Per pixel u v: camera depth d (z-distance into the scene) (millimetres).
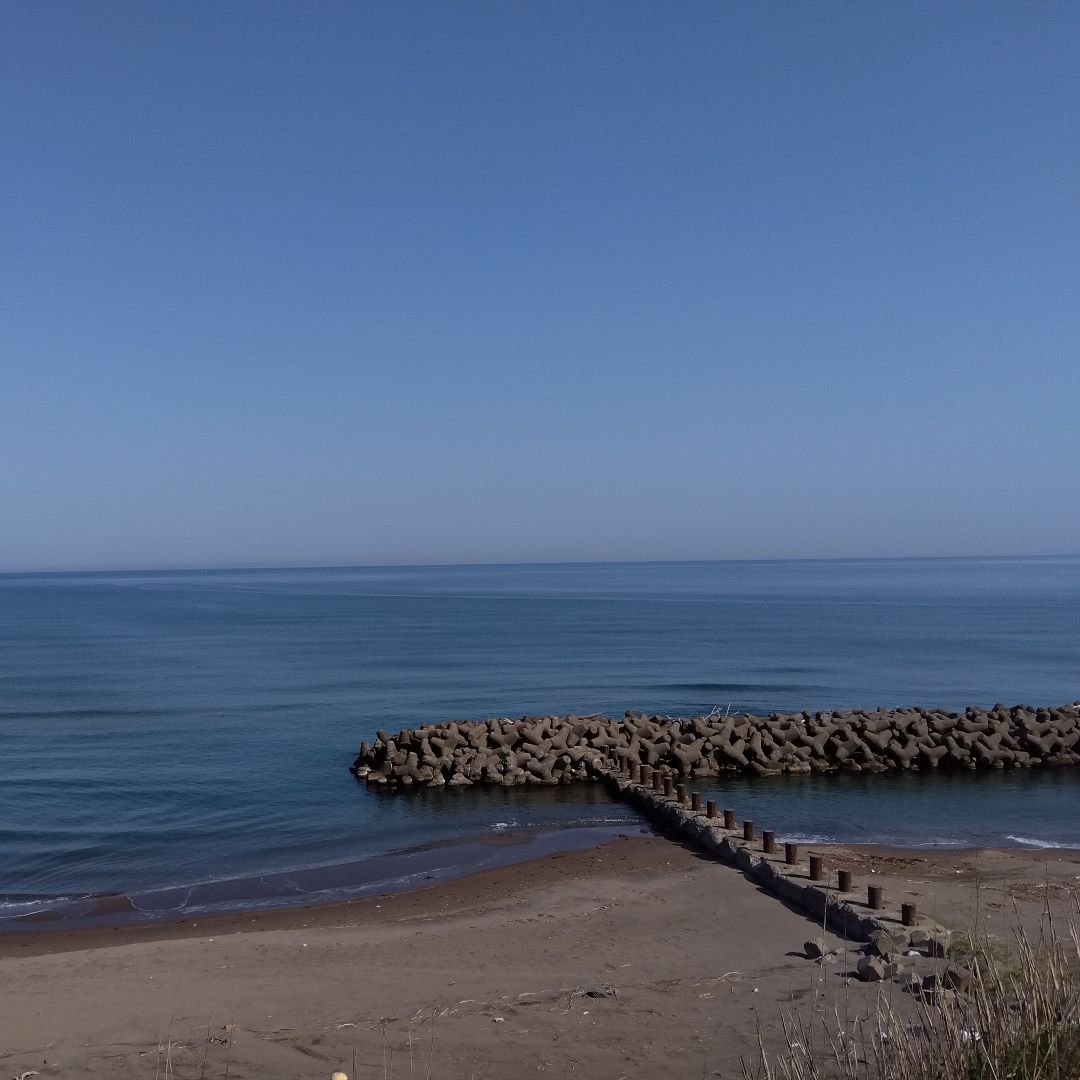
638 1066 9328
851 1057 7984
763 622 109125
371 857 22844
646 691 52875
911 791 30203
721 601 159250
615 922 16172
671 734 34875
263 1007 12297
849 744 33938
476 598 184000
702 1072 9055
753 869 18656
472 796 29703
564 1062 9539
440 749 32812
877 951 13188
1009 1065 5742
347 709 47531
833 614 122062
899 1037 6680
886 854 20969
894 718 36094
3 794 29688
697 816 23375
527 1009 11555
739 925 15594
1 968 14320
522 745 33406
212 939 15906
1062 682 57031
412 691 54000
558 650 78188
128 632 104312
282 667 67812
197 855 23203
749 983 12312
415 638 91938
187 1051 10258
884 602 149750
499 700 50031
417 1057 9844
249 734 40625
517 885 19500
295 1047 10312
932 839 23828
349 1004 12320
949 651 75438
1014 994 6930
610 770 31578
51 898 19672
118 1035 11289
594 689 53844
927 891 16438
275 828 25844
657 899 17469
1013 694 52250
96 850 23562
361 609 147875
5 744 38500
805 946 13906
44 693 54594
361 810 27922
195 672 65312
